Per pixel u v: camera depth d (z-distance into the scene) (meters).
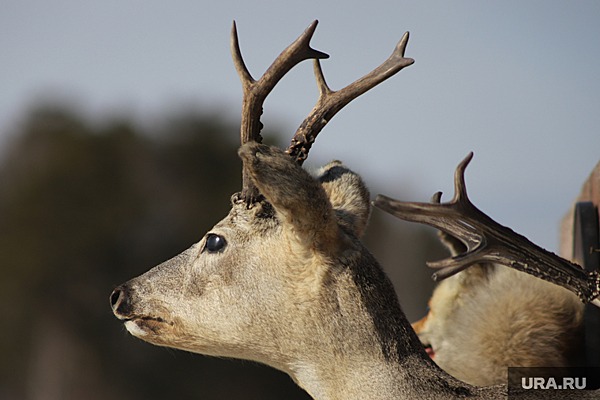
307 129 14.45
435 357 16.86
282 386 66.62
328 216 13.69
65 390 74.06
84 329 75.31
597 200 17.36
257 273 14.45
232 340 14.68
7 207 81.06
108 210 79.94
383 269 14.47
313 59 14.34
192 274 15.02
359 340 13.93
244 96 14.27
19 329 75.62
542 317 15.60
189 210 82.69
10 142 87.50
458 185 13.33
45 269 76.56
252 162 13.07
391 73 14.19
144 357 70.81
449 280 16.91
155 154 86.06
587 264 17.05
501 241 13.41
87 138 85.75
